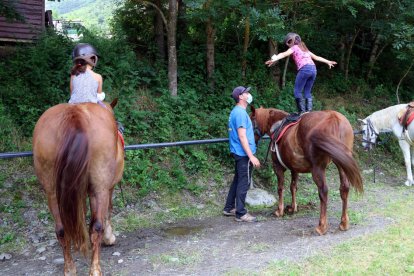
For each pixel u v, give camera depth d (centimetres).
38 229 523
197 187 671
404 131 790
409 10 923
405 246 433
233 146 566
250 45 1045
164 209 615
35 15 1021
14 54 812
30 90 733
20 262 440
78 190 305
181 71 892
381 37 1016
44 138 327
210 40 892
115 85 809
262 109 607
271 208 647
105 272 399
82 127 316
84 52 397
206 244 475
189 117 776
